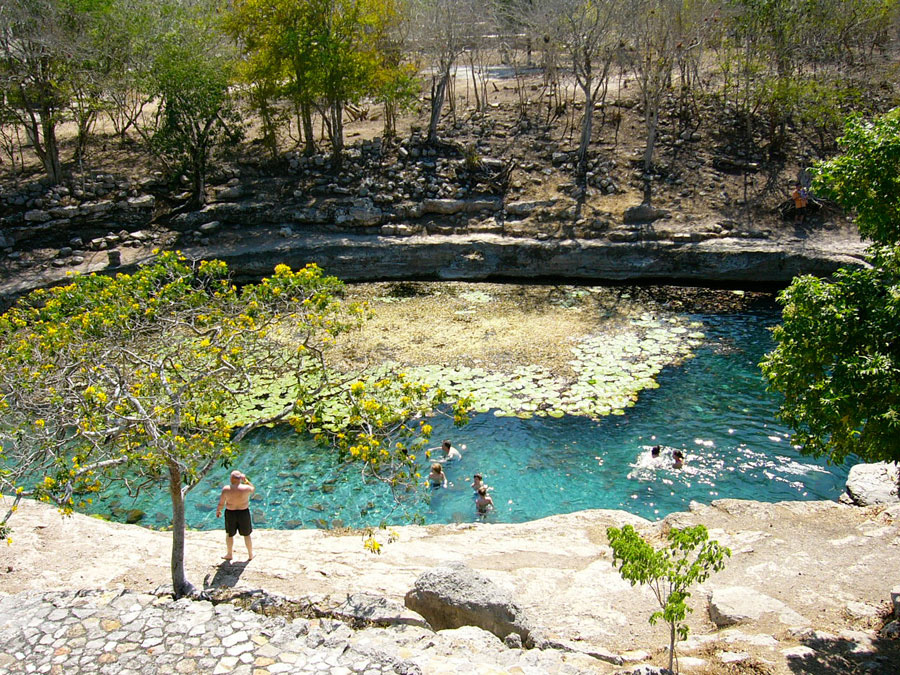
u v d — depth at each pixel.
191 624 8.48
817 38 33.25
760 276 27.89
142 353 11.34
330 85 30.56
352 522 15.10
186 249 29.55
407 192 31.77
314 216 31.00
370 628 9.33
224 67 30.84
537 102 36.25
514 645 9.66
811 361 10.08
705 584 11.84
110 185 30.98
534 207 30.72
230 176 32.81
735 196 30.67
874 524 13.51
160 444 9.45
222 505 12.01
